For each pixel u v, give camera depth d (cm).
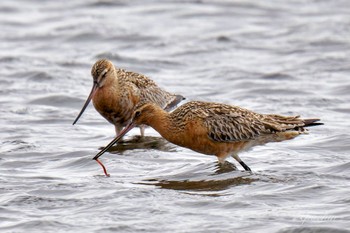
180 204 1452
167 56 2756
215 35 2953
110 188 1540
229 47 2830
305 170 1638
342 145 1814
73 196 1500
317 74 2486
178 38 2952
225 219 1377
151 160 1741
